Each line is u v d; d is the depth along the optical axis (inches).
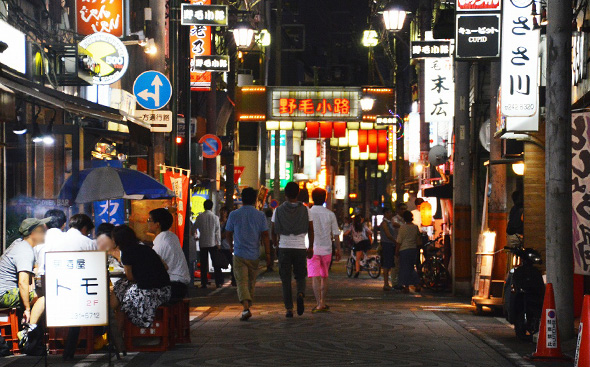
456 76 930.7
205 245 1048.2
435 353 485.4
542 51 719.1
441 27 1031.0
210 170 1496.1
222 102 1973.4
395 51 2098.9
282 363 448.5
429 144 1849.2
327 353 483.8
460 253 921.5
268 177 2610.7
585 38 666.2
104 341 505.4
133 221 760.3
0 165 713.0
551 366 444.5
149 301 486.6
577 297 673.6
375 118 1797.5
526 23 682.2
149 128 753.0
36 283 520.1
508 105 682.2
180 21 895.7
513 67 682.2
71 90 884.6
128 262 488.7
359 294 962.1
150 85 853.8
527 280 539.8
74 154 647.1
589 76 653.3
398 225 1032.2
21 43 703.1
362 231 1310.3
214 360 461.1
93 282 437.4
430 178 1699.1
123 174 619.8
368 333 573.0
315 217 709.3
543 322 465.7
